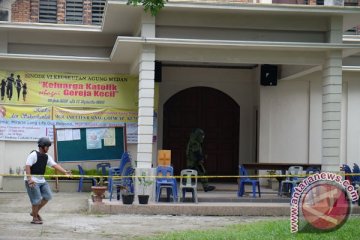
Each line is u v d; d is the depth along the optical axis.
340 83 18.47
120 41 17.70
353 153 23.55
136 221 15.33
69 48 22.58
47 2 24.14
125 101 22.34
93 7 24.41
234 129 24.72
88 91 22.20
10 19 23.58
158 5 13.51
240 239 11.60
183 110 24.53
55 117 22.03
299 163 22.25
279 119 23.48
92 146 22.12
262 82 23.30
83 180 21.67
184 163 24.39
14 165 21.75
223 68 24.52
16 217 15.66
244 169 19.28
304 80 23.59
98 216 16.16
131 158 21.73
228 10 18.12
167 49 18.22
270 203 18.00
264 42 17.92
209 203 17.70
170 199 18.02
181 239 11.79
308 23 18.81
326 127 18.50
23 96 21.88
